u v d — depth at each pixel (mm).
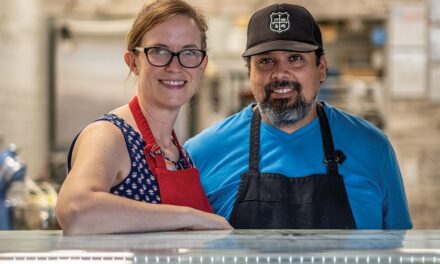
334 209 2078
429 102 5461
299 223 2072
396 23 5461
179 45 1774
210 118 5449
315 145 2164
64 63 5688
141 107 1809
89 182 1523
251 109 2285
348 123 2205
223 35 5473
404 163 5480
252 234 1387
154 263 1107
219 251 1143
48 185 4434
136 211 1511
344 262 1112
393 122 5469
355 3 5457
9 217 3920
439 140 5445
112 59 5688
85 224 1470
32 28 5598
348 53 5523
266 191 2109
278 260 1110
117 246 1192
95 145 1615
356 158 2154
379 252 1132
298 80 2107
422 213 5457
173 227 1542
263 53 2131
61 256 1114
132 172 1688
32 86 5602
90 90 5707
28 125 5574
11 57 5402
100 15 5633
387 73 5477
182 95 1807
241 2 5441
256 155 2178
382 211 2203
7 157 3986
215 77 5449
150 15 1775
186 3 1817
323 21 5539
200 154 2264
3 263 1105
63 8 5609
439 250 1147
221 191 2186
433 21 5441
